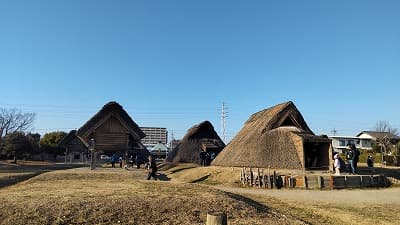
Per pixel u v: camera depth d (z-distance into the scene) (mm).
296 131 35094
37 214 12109
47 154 93625
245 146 37062
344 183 28719
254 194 24562
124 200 13852
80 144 81812
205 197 15359
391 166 62875
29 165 56344
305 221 15078
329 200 22359
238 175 31953
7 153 77625
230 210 14172
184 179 34500
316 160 36438
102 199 13891
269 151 34438
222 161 39062
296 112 38719
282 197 23312
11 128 83250
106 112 32781
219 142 56469
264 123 38125
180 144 57250
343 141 109062
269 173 29781
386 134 104312
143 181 21688
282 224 13516
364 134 110812
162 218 12680
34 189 17062
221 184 30828
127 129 33188
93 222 11969
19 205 12828
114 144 32906
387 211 18719
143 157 44719
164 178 32781
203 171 36094
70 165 55156
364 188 28922
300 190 27484
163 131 156250
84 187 17734
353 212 18094
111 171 29266
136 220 12383
